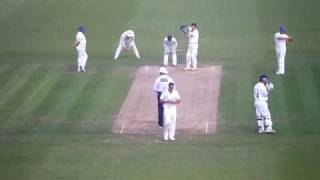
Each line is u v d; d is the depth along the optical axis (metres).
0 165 104.38
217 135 123.69
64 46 193.38
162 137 122.62
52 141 119.12
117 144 116.75
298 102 141.50
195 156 107.69
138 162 104.94
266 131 125.12
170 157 107.31
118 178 97.75
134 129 128.12
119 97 146.38
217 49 187.25
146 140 120.50
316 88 149.62
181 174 99.00
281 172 99.12
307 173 98.56
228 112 137.12
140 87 152.50
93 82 156.50
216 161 104.75
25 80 159.12
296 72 161.62
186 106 140.25
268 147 112.56
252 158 106.12
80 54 164.62
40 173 100.50
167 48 168.88
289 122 131.00
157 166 102.69
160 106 128.12
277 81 155.12
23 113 137.75
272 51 184.12
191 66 168.62
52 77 160.88
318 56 177.75
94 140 120.31
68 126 130.25
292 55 179.50
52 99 145.75
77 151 111.31
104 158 107.19
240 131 126.50
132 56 181.38
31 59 179.12
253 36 199.75
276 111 136.88
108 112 138.00
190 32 164.12
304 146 113.06
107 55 182.75
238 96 145.88
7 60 177.75
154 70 165.88
